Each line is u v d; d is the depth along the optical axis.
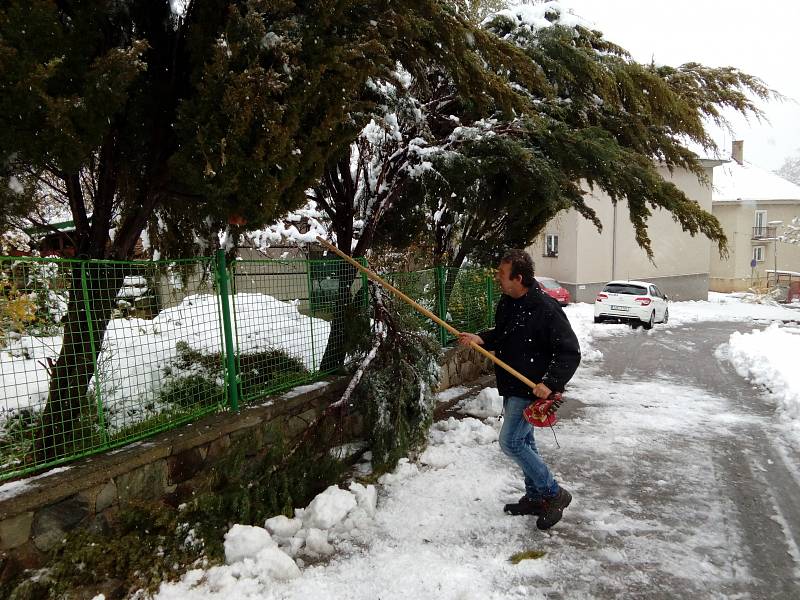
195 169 2.99
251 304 3.98
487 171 5.71
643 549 3.16
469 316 7.53
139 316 3.36
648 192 5.88
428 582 2.80
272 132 2.84
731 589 2.78
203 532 3.03
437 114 6.05
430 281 6.38
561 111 5.89
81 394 2.97
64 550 2.57
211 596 2.65
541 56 5.38
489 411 5.79
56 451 2.79
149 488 3.00
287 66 2.93
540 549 3.15
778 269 33.22
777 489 3.99
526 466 3.36
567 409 6.21
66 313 2.95
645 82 5.94
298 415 4.07
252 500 3.38
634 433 5.29
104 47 2.96
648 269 25.02
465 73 3.97
